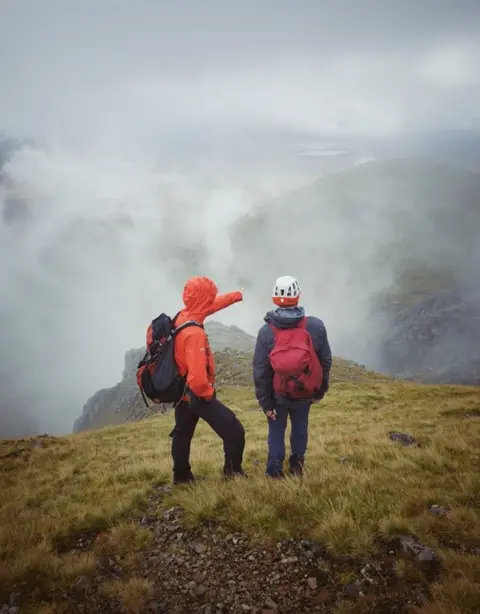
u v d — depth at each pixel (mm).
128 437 18938
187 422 6762
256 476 6801
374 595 4109
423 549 4504
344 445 10148
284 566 4684
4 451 16078
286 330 5906
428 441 10148
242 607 4223
